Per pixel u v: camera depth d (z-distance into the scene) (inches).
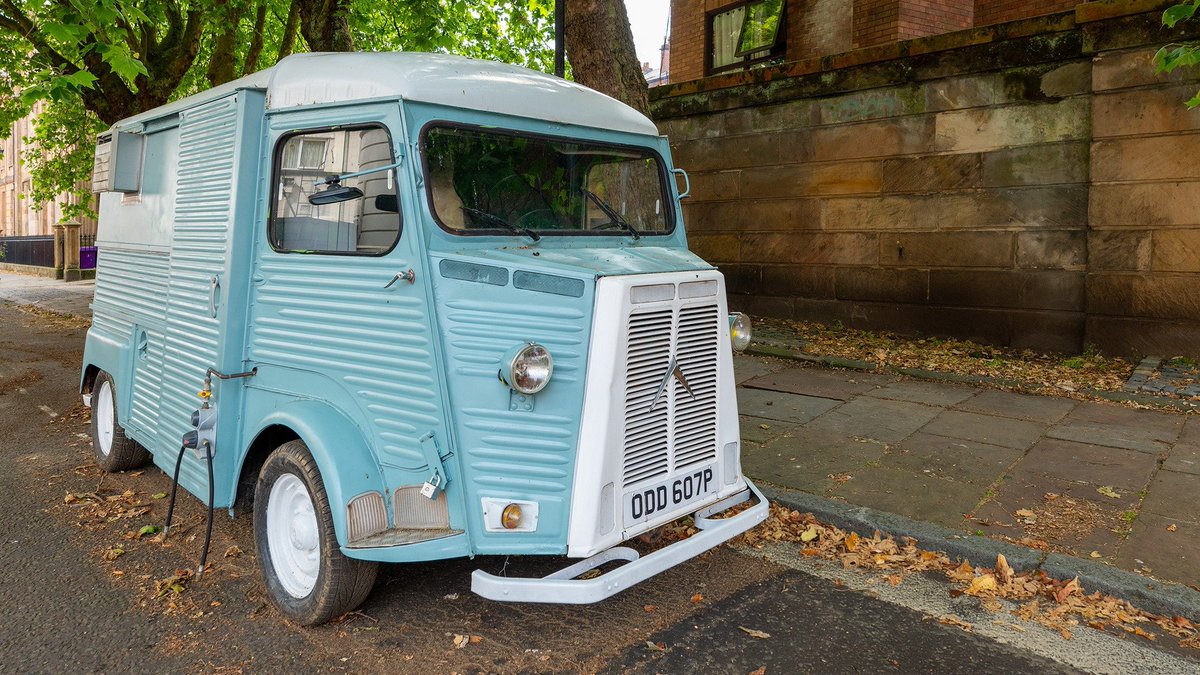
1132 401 282.4
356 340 141.3
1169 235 322.3
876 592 161.2
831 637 143.8
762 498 157.2
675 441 141.6
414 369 133.3
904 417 273.4
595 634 144.1
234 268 159.6
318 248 149.3
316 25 394.0
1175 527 181.6
